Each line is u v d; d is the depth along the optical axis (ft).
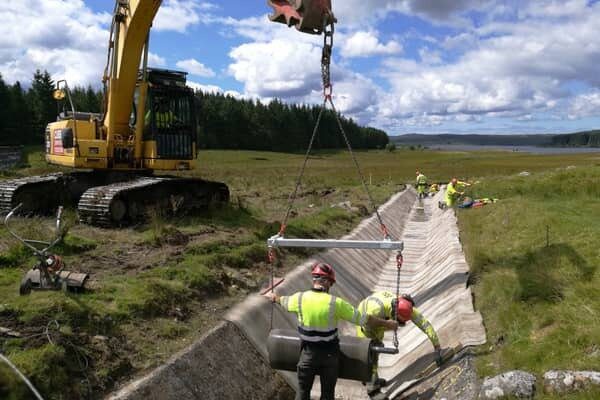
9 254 26.76
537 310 21.61
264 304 25.75
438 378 20.43
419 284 38.78
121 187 38.47
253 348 22.35
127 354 18.31
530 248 31.60
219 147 352.49
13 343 16.58
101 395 16.06
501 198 64.64
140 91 41.47
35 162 111.75
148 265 27.71
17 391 14.28
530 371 17.29
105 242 32.55
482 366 18.71
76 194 44.06
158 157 42.50
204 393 18.08
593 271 24.84
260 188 87.51
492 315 23.89
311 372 17.75
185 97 43.75
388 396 22.00
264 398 20.59
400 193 90.94
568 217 37.40
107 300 21.75
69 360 16.53
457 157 319.88
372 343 21.21
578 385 15.49
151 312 21.70
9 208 39.52
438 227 58.23
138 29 38.73
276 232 39.70
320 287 18.12
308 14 21.02
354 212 57.77
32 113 244.01
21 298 20.02
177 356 18.60
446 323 25.54
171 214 41.81
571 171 74.49
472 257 34.45
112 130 41.57
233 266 30.68
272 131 377.50
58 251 28.89
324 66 21.44
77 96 272.72
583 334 18.20
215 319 22.81
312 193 77.25
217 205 47.91
